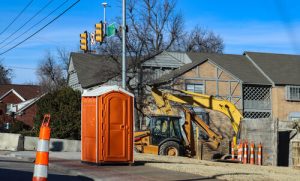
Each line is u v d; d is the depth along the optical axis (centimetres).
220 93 4434
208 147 2677
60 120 3044
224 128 4203
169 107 2662
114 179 1276
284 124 2980
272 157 2633
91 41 2547
